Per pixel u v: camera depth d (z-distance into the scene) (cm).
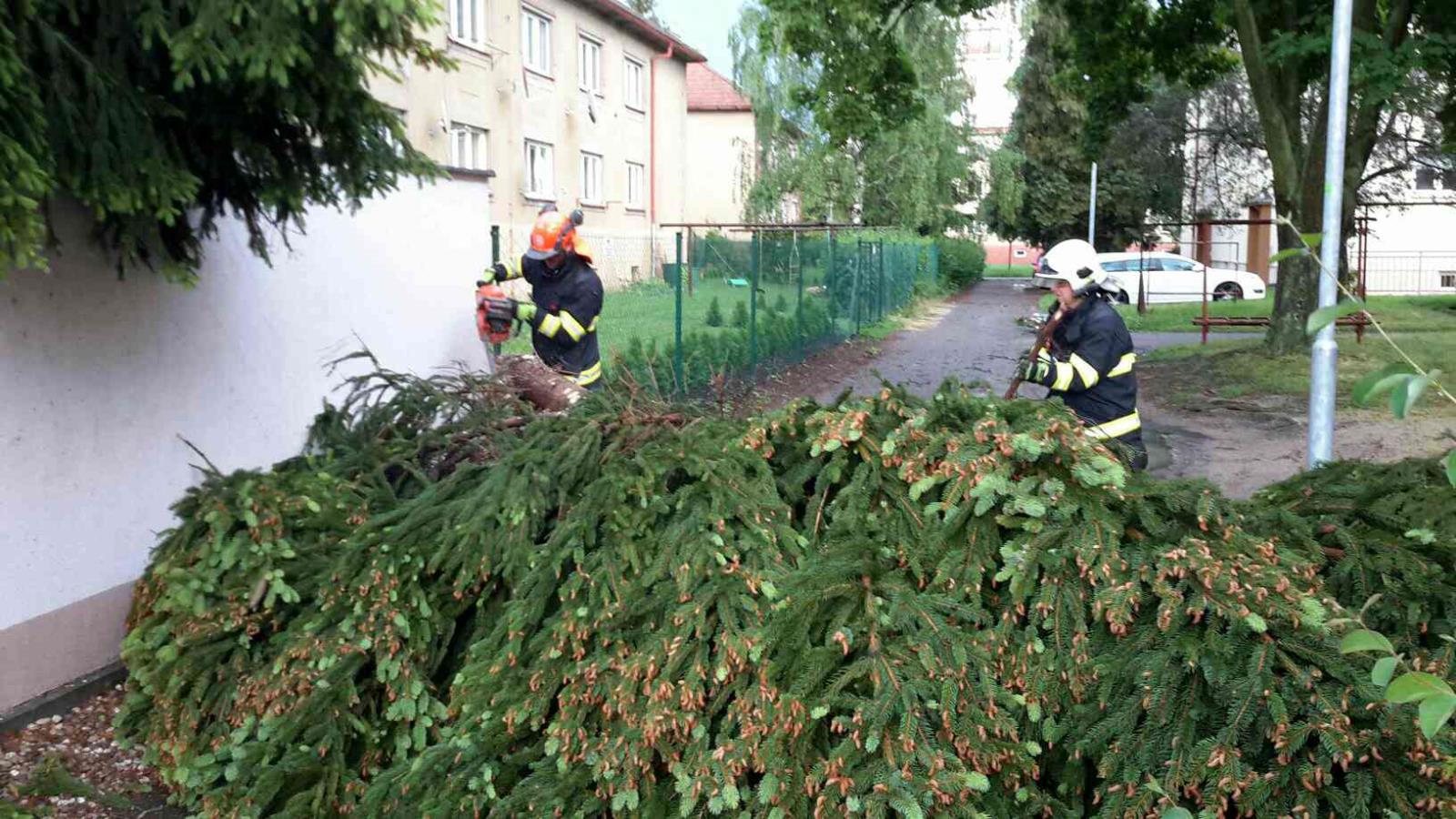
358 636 355
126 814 378
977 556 310
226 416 543
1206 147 3797
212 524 387
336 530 397
